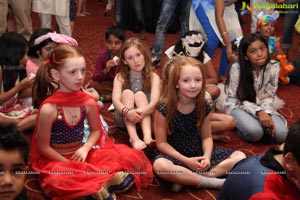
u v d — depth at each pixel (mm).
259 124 2527
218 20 3072
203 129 2113
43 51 2582
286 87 3510
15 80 2492
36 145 1999
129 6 4922
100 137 2117
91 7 6508
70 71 1894
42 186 1911
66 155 2018
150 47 4449
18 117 2436
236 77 2635
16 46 2426
